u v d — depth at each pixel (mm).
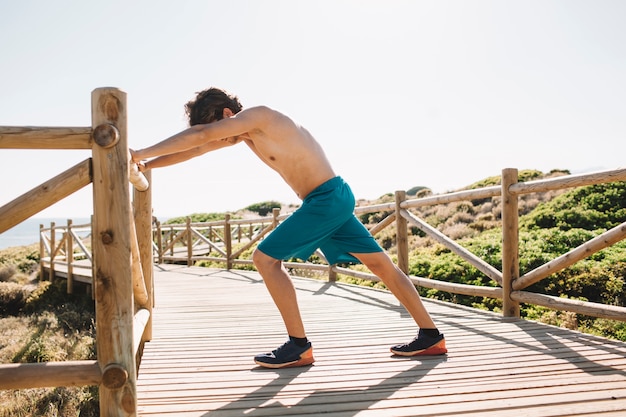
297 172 2232
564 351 2553
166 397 1963
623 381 2041
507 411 1743
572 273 5734
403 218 4891
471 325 3295
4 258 17250
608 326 4309
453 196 4102
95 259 1458
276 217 8195
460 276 6465
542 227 9531
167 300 5238
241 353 2752
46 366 1435
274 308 4602
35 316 8625
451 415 1721
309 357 2408
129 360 1464
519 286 3500
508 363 2359
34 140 1442
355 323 3590
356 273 5812
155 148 1819
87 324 7516
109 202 1455
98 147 1453
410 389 2010
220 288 6410
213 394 1995
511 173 3527
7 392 4473
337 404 1854
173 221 30609
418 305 2525
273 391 2021
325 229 2232
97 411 4137
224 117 2314
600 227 8797
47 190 1464
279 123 2182
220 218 30156
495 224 11445
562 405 1789
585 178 2859
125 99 1479
